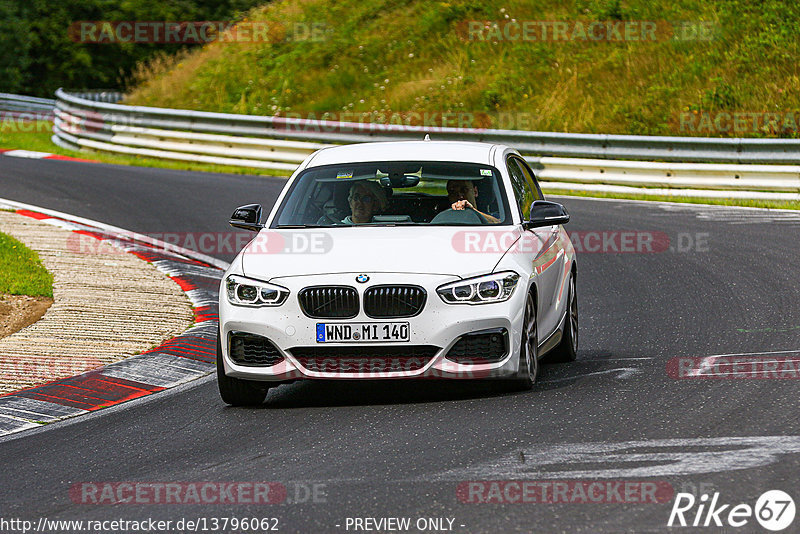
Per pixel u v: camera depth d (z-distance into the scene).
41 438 23.42
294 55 108.81
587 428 21.27
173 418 24.73
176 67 117.06
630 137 71.00
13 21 152.00
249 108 101.50
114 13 159.38
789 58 87.25
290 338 24.20
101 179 73.81
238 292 25.03
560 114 87.38
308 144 80.81
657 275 43.56
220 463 20.34
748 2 95.50
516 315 24.42
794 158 65.81
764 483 17.03
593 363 29.19
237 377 24.91
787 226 54.47
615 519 15.71
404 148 29.53
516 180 29.16
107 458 21.33
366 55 105.75
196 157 85.94
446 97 93.25
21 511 17.84
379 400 25.33
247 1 158.38
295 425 23.19
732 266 44.22
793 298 36.91
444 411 23.56
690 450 19.17
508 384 25.19
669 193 68.38
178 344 32.72
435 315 23.91
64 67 157.00
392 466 19.22
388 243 25.36
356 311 24.03
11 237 50.50
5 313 36.97
